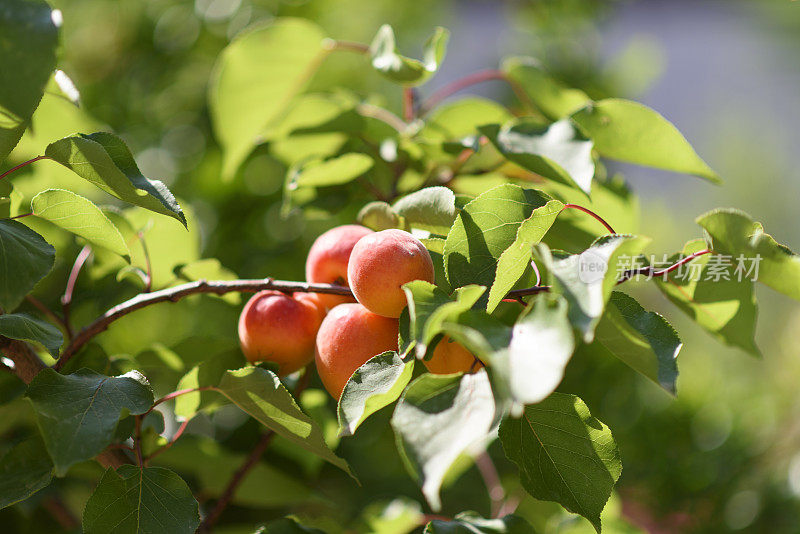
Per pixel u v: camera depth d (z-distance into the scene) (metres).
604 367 1.77
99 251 1.34
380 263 1.17
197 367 1.27
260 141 1.42
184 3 1.98
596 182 1.38
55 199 1.19
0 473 1.18
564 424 1.18
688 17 6.15
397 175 1.39
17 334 1.17
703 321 1.20
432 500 1.08
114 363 1.34
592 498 1.18
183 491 1.19
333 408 1.53
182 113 1.92
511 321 1.39
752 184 4.98
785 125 5.86
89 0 1.99
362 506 1.68
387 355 1.18
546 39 2.18
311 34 1.44
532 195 1.20
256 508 1.54
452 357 1.17
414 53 2.42
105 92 1.94
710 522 1.81
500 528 1.26
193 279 1.34
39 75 1.13
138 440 1.23
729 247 1.16
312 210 1.38
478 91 2.67
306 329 1.25
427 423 1.11
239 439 1.52
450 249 1.19
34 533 1.47
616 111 1.31
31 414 1.32
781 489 1.87
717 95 6.32
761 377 2.50
